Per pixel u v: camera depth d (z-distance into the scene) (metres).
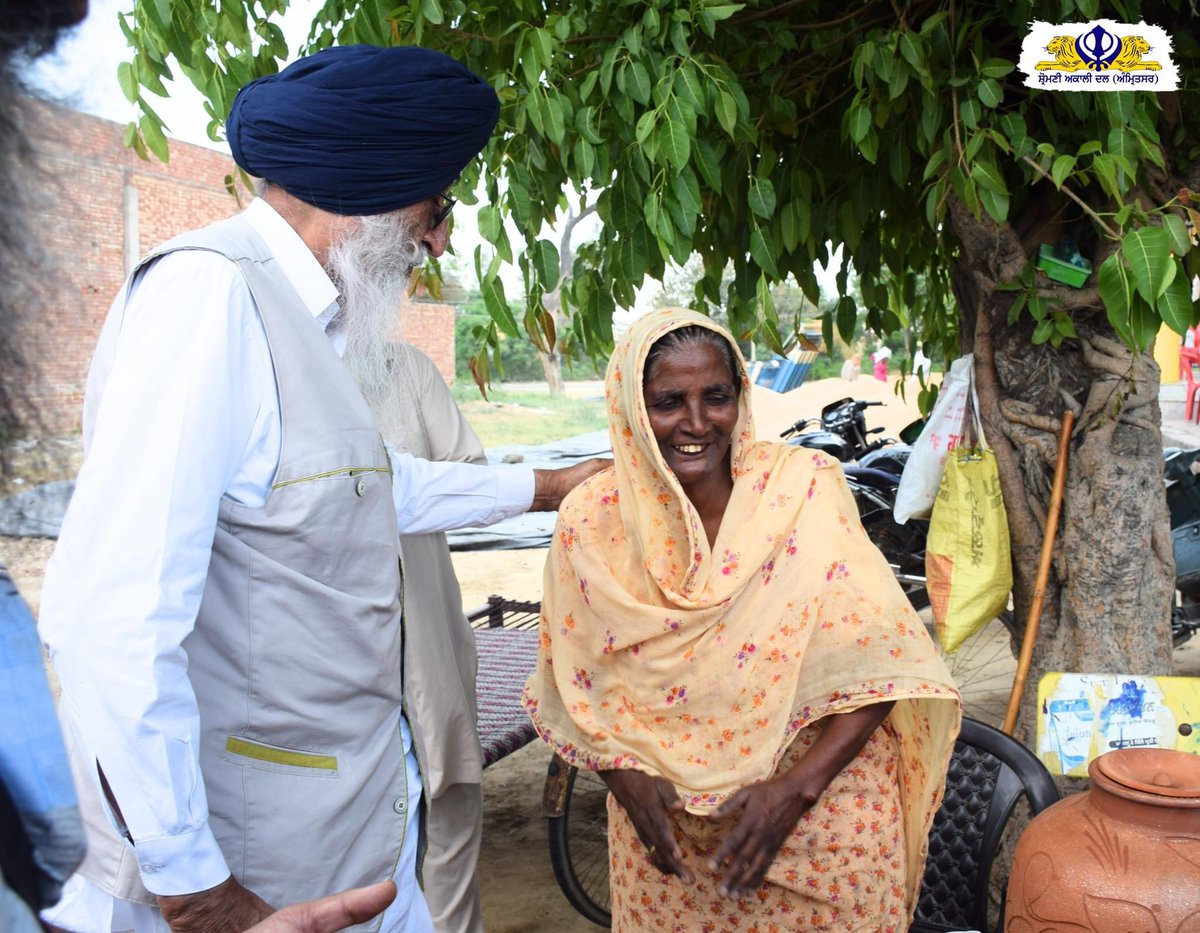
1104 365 2.80
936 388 4.04
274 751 1.44
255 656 1.41
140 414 1.27
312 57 1.52
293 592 1.41
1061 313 2.73
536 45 2.28
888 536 5.31
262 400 1.39
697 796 1.84
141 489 1.25
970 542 2.85
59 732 0.73
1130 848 1.72
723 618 1.85
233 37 2.46
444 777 2.41
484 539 5.34
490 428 18.30
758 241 2.60
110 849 1.48
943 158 2.45
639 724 1.94
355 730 1.49
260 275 1.43
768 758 1.79
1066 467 2.88
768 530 1.85
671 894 1.92
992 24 2.88
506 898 3.35
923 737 1.95
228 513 1.38
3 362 0.72
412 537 2.37
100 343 1.37
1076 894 1.73
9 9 0.69
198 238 1.41
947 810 2.25
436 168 1.57
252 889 1.45
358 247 1.55
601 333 3.01
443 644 2.43
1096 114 2.52
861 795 1.86
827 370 21.52
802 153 3.15
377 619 1.49
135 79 2.36
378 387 1.92
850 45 2.98
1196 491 4.53
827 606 1.81
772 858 1.71
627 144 2.61
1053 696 2.27
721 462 1.95
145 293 1.34
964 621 2.83
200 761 1.42
